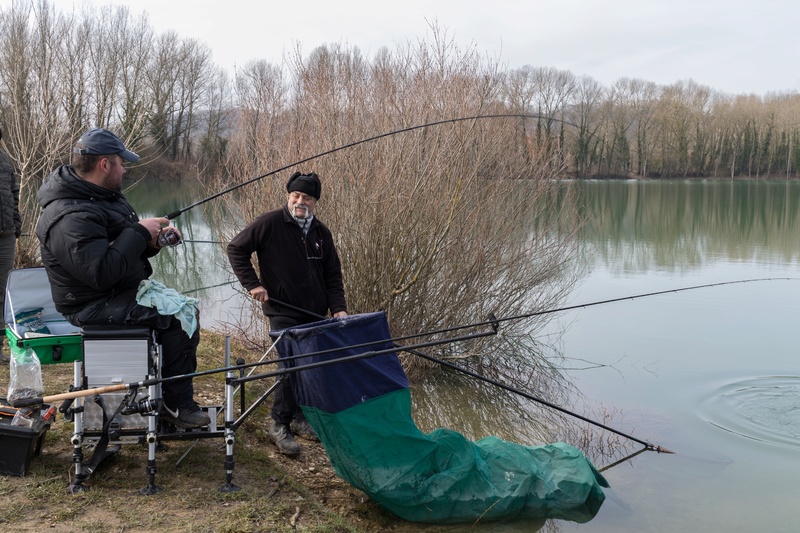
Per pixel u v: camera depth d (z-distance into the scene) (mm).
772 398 7035
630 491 5121
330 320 4270
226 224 7883
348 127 7340
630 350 8633
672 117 55938
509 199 8047
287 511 3910
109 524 3506
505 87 8211
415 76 7594
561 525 4598
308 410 4125
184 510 3709
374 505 4453
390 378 4211
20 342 3771
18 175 9516
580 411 6785
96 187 3732
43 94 9703
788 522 4664
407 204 7242
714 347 8727
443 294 7805
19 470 3826
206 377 6004
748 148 62031
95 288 3631
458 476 4391
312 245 4672
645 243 17453
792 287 11984
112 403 3773
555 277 9008
